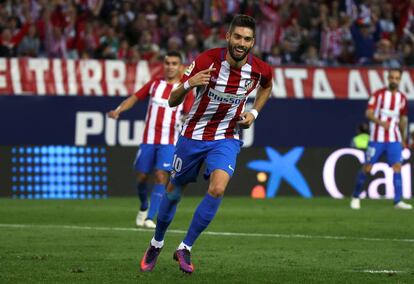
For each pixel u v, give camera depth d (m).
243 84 24.12
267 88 25.08
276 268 25.77
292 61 67.88
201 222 23.59
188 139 24.39
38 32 65.00
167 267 25.77
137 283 22.66
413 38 72.56
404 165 59.75
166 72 39.66
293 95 61.59
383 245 32.03
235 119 24.44
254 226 38.88
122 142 59.31
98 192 57.72
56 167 57.38
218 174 23.67
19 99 58.56
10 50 63.00
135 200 55.09
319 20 71.31
